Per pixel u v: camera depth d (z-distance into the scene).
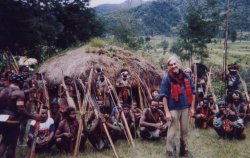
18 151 7.69
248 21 73.12
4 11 30.39
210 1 24.62
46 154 7.61
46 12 38.56
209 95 11.82
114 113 9.27
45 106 8.31
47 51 26.64
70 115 7.68
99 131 8.05
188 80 7.26
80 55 13.55
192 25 25.00
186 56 25.64
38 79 10.10
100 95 10.98
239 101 10.33
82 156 7.57
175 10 166.75
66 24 42.41
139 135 9.19
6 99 6.01
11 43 31.92
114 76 12.51
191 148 8.37
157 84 13.43
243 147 8.61
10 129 5.98
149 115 8.94
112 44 15.76
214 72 18.36
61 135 7.61
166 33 141.88
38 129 6.95
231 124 9.25
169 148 7.44
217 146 8.64
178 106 7.15
